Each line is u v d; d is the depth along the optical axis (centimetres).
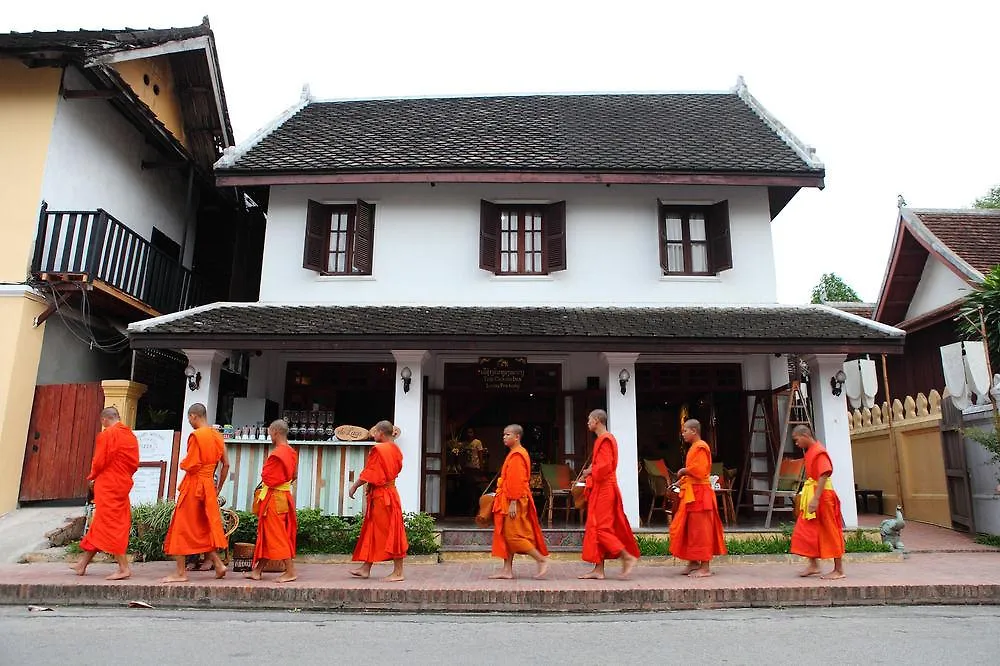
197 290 1494
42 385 1083
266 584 714
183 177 1554
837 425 1009
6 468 1021
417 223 1204
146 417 1239
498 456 1387
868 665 486
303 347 979
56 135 1126
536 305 1162
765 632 588
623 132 1319
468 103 1477
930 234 1566
